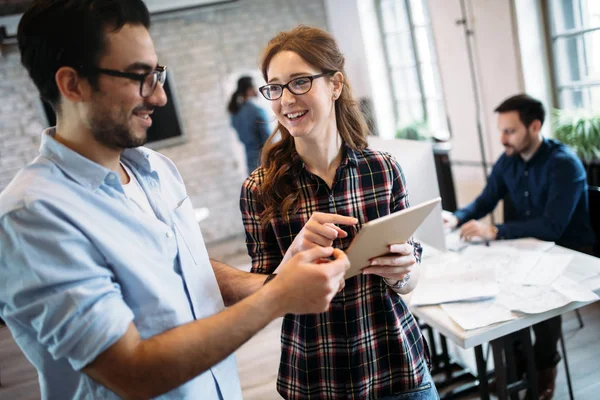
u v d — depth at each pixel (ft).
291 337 4.36
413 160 6.85
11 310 2.83
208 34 19.66
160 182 3.73
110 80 2.82
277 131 4.39
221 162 20.39
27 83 18.30
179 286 3.30
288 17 20.61
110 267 2.97
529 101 8.45
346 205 4.20
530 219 8.88
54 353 2.73
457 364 9.17
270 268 4.35
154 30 19.10
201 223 20.49
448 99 15.46
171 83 19.42
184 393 3.26
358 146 4.35
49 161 3.01
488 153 14.25
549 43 12.46
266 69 4.12
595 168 10.89
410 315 4.46
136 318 3.08
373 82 20.16
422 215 3.61
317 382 4.22
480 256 7.23
